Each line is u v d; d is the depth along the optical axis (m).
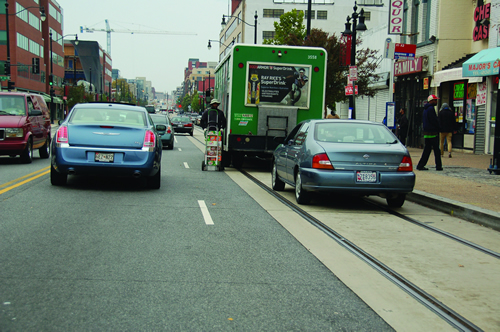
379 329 3.75
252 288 4.60
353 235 7.03
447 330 3.78
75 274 4.82
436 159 14.78
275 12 75.06
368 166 8.63
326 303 4.27
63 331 3.53
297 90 15.14
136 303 4.11
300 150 9.55
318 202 9.95
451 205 8.88
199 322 3.76
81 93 80.06
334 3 73.44
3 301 4.07
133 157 10.00
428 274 5.24
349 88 17.41
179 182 12.34
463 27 23.89
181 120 42.28
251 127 15.12
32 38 68.81
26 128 15.12
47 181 11.33
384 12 73.44
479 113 21.55
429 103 14.78
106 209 8.26
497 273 5.33
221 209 8.70
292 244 6.36
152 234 6.60
